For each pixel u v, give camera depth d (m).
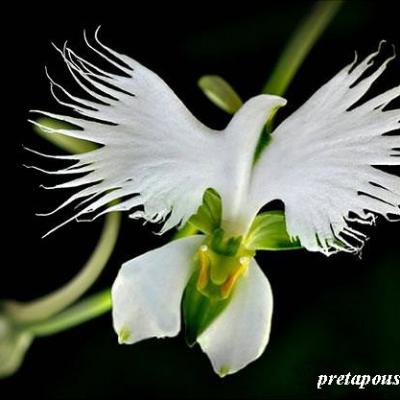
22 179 0.23
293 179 0.16
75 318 0.19
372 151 0.16
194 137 0.16
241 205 0.16
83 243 0.23
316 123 0.16
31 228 0.23
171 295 0.16
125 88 0.16
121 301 0.16
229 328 0.16
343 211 0.16
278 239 0.16
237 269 0.16
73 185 0.16
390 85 0.21
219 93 0.17
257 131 0.16
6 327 0.19
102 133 0.16
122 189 0.16
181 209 0.16
